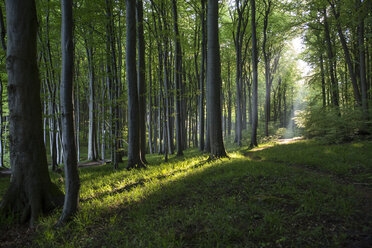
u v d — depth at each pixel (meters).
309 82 20.66
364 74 13.25
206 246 3.21
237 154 11.75
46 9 11.40
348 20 13.68
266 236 3.39
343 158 8.27
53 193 5.68
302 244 3.15
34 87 5.59
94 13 11.34
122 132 13.69
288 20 21.28
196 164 9.43
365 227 3.37
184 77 23.39
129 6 10.30
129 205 5.34
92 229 4.34
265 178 6.15
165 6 14.62
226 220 3.89
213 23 9.94
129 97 10.75
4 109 21.73
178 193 5.70
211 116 10.18
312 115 15.56
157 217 4.52
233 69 29.48
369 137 12.11
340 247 2.99
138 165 10.70
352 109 13.29
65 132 4.66
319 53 18.88
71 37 4.59
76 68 20.03
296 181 5.69
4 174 12.67
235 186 5.71
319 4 15.41
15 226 5.04
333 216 3.84
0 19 9.30
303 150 11.06
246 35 24.02
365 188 5.25
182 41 15.05
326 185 5.34
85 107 36.81
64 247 3.73
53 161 12.77
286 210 4.18
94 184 8.02
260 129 27.53
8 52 5.38
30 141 5.50
